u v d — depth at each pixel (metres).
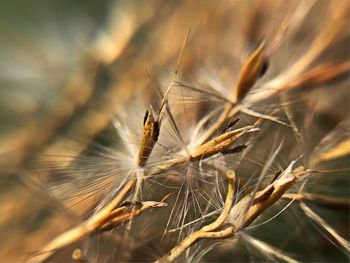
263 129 0.06
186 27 0.07
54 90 0.07
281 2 0.06
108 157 0.05
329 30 0.06
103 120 0.06
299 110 0.06
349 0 0.06
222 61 0.06
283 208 0.06
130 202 0.05
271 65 0.06
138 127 0.06
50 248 0.05
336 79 0.06
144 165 0.05
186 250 0.05
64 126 0.07
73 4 0.08
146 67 0.06
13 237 0.05
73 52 0.07
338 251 0.06
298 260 0.06
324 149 0.06
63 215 0.05
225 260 0.06
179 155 0.05
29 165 0.06
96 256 0.05
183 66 0.06
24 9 0.08
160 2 0.07
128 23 0.07
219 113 0.05
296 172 0.05
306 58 0.06
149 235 0.05
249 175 0.05
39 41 0.08
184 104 0.06
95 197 0.05
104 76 0.07
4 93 0.07
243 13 0.06
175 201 0.05
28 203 0.05
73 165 0.05
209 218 0.05
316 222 0.06
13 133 0.07
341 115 0.06
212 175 0.05
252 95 0.05
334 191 0.06
